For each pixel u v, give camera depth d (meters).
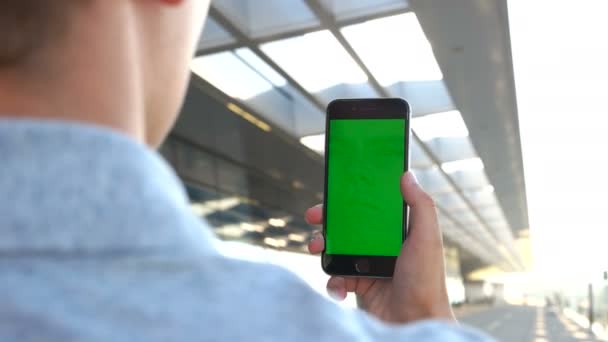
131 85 0.45
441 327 0.42
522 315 40.69
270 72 10.74
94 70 0.43
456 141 17.66
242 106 11.52
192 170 14.38
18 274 0.35
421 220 1.14
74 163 0.35
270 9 8.62
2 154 0.34
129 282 0.36
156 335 0.35
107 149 0.36
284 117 12.88
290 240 21.39
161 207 0.37
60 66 0.41
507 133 15.45
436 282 1.12
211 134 13.09
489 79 11.04
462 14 8.20
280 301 0.38
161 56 0.51
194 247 0.38
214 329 0.36
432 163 19.08
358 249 1.37
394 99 1.45
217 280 0.38
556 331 22.97
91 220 0.35
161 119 0.55
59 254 0.35
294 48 9.61
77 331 0.34
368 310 1.33
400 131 1.44
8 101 0.41
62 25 0.41
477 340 0.42
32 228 0.34
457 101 12.28
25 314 0.34
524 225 40.00
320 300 0.39
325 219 1.41
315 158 15.25
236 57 9.92
